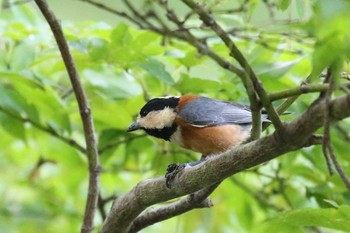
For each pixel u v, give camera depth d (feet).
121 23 32.53
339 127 34.50
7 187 44.78
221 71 35.40
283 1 24.11
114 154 40.63
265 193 39.93
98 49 32.94
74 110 38.47
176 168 31.27
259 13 32.63
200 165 25.52
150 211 30.27
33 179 44.32
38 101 37.45
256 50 35.40
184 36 26.66
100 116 38.73
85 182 44.37
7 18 38.09
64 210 44.55
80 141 42.88
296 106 33.53
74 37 35.19
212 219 42.86
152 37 33.06
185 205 29.19
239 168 24.08
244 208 41.78
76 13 49.37
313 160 34.86
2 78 36.73
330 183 33.96
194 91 34.27
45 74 37.91
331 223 26.04
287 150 22.56
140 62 33.01
